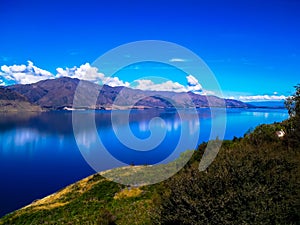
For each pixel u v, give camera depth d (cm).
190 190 1595
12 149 14762
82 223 3173
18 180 9162
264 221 1428
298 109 2748
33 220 3734
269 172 1656
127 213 2902
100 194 4059
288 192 1588
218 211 1469
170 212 1648
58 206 4031
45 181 8869
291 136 2556
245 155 1820
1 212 6450
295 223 1508
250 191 1490
